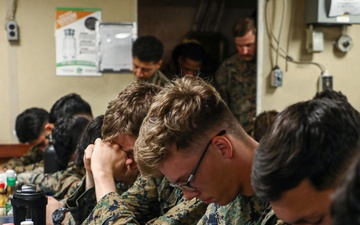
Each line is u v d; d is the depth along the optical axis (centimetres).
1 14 363
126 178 187
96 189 178
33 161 327
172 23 488
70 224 195
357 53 396
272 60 387
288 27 386
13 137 369
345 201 55
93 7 370
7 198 234
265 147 92
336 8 368
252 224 140
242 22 385
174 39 489
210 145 126
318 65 391
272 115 276
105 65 372
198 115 125
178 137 124
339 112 94
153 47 359
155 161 126
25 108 369
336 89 395
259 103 386
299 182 89
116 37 372
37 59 368
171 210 170
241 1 494
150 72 362
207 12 491
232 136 129
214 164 127
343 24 379
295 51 388
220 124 127
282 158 89
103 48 372
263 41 384
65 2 367
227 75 410
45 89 370
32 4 365
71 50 370
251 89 404
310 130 90
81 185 197
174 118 125
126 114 179
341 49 389
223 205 136
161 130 125
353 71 396
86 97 374
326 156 89
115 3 371
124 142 183
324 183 89
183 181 129
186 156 126
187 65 439
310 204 91
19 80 368
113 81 375
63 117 263
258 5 381
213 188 130
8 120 368
